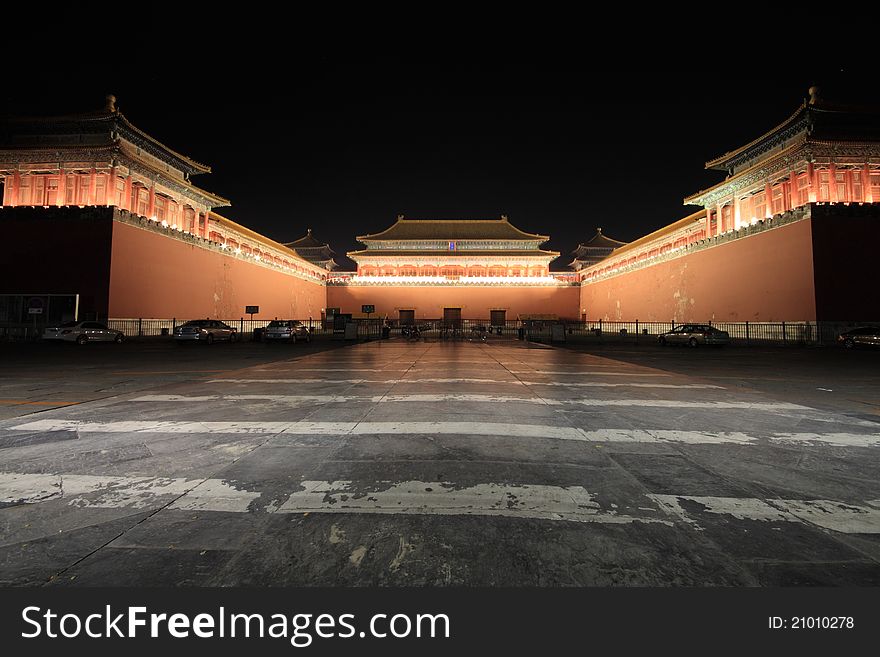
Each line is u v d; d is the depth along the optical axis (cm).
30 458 423
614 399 755
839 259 2569
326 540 266
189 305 3412
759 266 2959
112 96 2973
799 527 284
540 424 568
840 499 330
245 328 4191
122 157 2934
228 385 913
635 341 3028
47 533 272
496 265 6169
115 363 1395
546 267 6162
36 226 2714
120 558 246
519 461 418
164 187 3400
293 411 648
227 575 231
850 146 2744
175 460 419
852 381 1011
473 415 621
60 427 549
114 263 2688
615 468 399
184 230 3691
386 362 1440
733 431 536
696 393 824
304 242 7212
